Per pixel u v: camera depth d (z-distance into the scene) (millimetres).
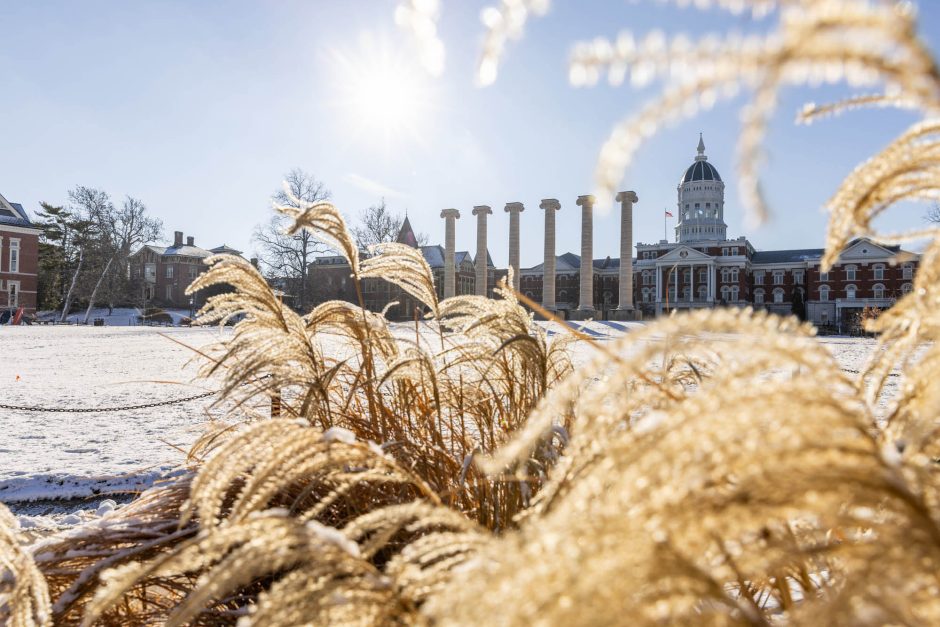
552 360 2188
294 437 1102
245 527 908
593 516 574
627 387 1284
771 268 80375
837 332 62219
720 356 704
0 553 1373
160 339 27828
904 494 518
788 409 572
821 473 521
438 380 2357
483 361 2320
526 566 523
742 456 544
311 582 874
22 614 1291
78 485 4707
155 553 1705
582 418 807
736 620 567
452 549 891
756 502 544
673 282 82438
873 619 452
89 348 22344
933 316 731
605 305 91875
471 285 86562
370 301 60750
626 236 58781
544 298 60562
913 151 715
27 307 64125
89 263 67062
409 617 859
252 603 1578
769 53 305
